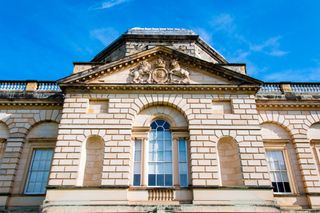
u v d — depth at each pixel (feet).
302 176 79.56
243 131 76.23
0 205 73.67
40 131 85.40
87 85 80.84
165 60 86.33
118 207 65.41
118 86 80.89
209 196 67.36
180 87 81.10
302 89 92.79
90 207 65.26
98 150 75.41
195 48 111.55
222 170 73.41
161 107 81.00
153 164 74.79
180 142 77.41
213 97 81.20
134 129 77.56
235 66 88.17
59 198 66.39
